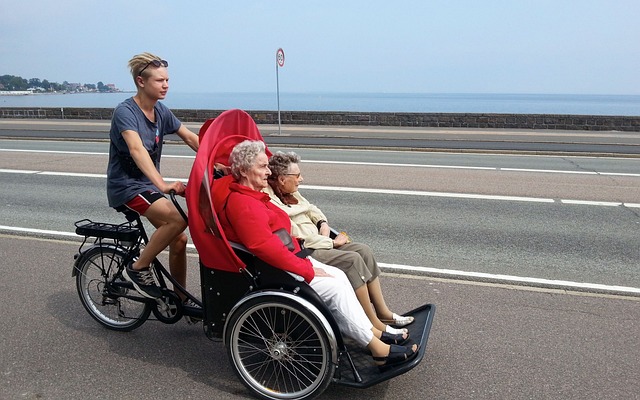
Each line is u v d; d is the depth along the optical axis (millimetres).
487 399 3076
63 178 9930
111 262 3912
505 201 8070
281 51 18031
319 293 3123
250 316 3121
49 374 3334
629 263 5391
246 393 3170
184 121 23906
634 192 8695
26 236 6297
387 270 5203
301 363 3121
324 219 3893
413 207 7727
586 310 4293
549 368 3410
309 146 14961
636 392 3137
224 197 3088
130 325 3920
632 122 19172
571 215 7250
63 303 4418
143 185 3650
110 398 3080
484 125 20641
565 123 19781
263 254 2969
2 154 13195
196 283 4820
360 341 3092
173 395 3127
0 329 3941
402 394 3141
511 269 5215
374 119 21688
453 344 3734
